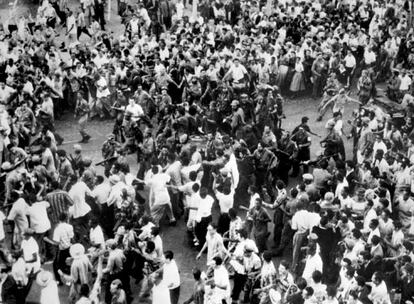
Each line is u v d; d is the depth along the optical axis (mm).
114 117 30391
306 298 16406
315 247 18109
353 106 31938
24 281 18453
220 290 17219
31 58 31234
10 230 22000
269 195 23500
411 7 38906
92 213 21016
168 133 24906
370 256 18250
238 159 23375
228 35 34531
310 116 30969
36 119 27828
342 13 38188
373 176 22250
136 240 19078
